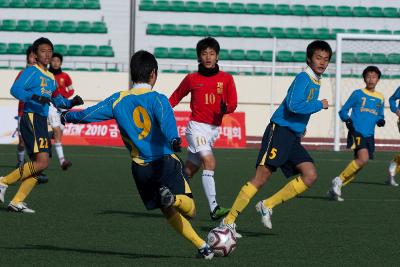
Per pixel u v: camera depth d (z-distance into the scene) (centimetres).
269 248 1343
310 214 1841
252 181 1458
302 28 5906
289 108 1428
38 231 1499
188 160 1797
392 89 5331
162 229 1548
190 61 5719
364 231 1566
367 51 5859
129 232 1504
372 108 2286
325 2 5984
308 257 1253
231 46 5831
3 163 3247
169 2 5838
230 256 1254
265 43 5847
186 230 1186
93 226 1579
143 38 5772
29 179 1781
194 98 1767
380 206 2028
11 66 5694
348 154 4191
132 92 1129
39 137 1759
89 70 5431
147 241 1396
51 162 3372
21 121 1775
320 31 5909
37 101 1475
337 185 2142
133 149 1135
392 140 5166
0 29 5734
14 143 4478
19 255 1234
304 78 1442
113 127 4572
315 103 1430
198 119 1766
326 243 1406
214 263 1182
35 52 1784
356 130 2247
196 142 1752
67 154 3806
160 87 5116
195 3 5859
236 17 5881
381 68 5353
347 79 5250
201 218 1759
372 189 2511
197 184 2569
